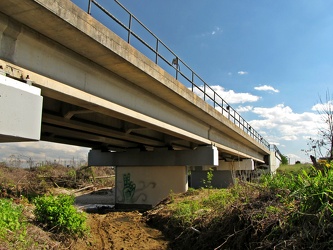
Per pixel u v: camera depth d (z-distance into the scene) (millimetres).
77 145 27672
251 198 11094
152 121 18281
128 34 14000
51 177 40312
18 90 8867
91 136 24062
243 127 37188
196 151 27078
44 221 10828
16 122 8695
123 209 27344
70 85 12016
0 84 8359
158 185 28156
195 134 25266
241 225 10102
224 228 10844
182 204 16891
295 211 8391
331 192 7863
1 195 20859
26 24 9953
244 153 45062
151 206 27953
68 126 18203
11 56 9602
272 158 64812
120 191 29156
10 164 35625
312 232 7469
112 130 20125
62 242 10500
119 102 15297
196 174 49562
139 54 14062
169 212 16562
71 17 10109
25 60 10094
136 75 14930
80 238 11922
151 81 15914
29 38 10180
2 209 9641
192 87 21547
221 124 28000
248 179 19188
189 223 13195
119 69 14078
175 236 13562
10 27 9484
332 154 12062
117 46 12484
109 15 12555
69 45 11531
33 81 10133
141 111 17312
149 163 28188
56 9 9508
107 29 11891
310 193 8453
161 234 14688
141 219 18938
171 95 18562
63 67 11711
